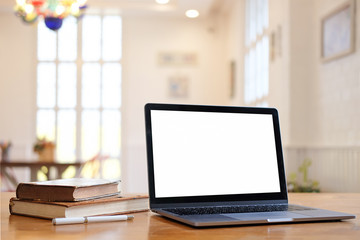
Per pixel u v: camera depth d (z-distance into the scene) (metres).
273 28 5.90
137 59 8.93
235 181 1.37
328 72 4.62
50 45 8.91
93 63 8.96
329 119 4.59
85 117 8.91
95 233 1.02
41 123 8.83
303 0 5.09
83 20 8.98
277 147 1.47
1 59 8.68
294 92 5.07
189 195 1.31
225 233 1.03
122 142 8.86
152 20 8.95
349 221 1.20
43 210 1.20
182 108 1.37
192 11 7.93
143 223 1.16
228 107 1.43
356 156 3.96
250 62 7.32
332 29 4.46
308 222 1.18
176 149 1.33
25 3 5.38
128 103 8.90
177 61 8.93
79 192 1.19
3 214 1.28
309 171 5.01
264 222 1.13
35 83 8.77
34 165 5.96
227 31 8.80
